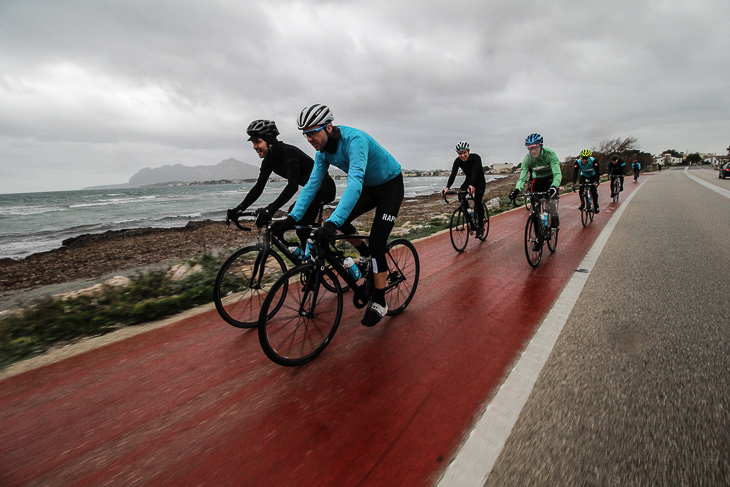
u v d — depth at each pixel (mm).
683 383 2043
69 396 2186
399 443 1704
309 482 1512
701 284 3711
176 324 3213
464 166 5996
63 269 7984
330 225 2426
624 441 1624
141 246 10406
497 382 2152
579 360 2342
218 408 2039
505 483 1441
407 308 3441
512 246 6055
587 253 5309
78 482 1565
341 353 2623
